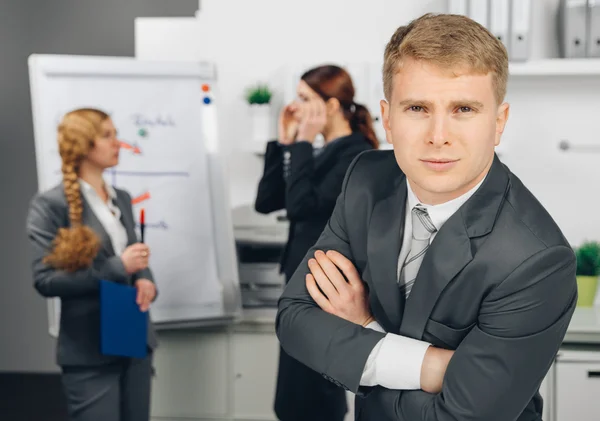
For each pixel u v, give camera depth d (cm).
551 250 84
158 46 295
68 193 207
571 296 88
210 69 265
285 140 257
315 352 96
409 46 81
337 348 94
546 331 85
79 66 253
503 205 88
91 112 215
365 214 100
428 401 89
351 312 101
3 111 418
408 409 90
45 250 205
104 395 206
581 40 256
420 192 89
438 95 79
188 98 263
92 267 205
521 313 84
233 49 293
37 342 418
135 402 215
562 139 279
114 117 255
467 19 83
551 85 277
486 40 80
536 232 86
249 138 293
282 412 240
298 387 236
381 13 287
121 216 223
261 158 293
